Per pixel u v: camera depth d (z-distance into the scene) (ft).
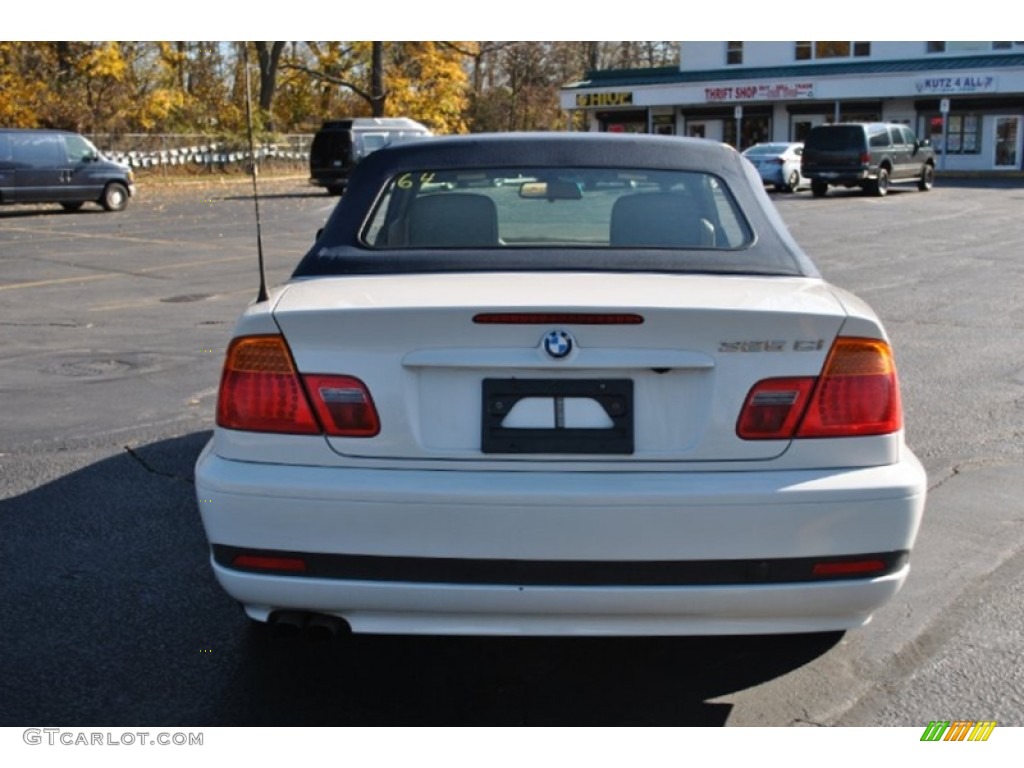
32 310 39.60
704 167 13.71
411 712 11.34
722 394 10.05
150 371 27.94
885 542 10.05
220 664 12.41
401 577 9.97
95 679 12.05
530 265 12.02
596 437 10.03
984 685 11.87
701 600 9.89
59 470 19.52
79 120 130.62
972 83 143.74
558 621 10.10
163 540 16.21
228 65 159.43
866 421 10.21
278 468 10.18
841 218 78.54
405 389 10.09
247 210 91.86
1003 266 49.83
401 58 175.22
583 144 13.96
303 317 10.17
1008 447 20.94
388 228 13.14
